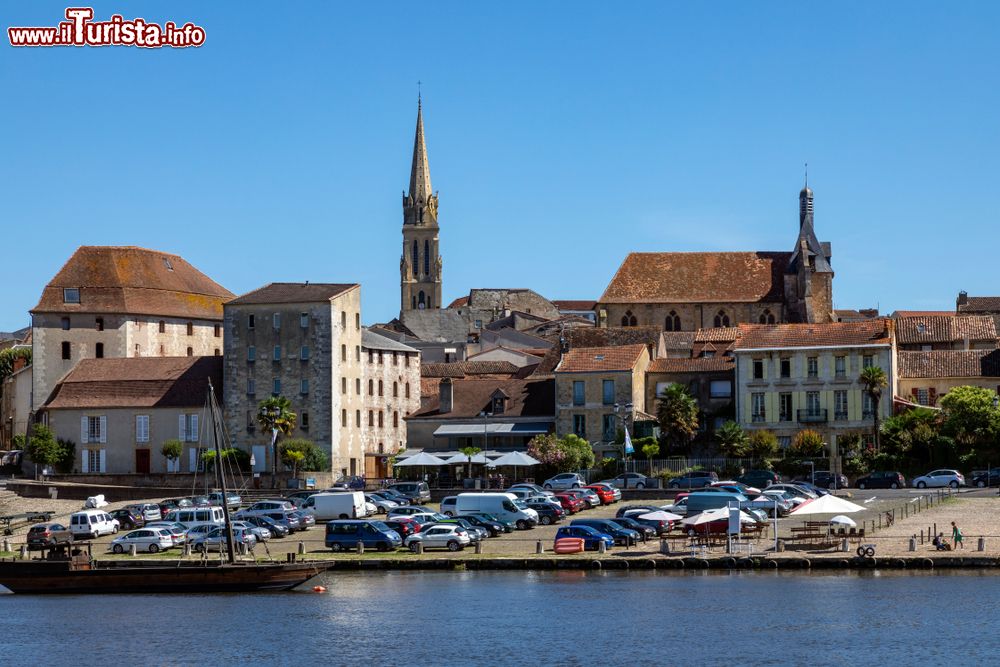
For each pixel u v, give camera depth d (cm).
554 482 13100
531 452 13975
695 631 7956
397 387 16950
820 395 14425
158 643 8056
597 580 9462
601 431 14675
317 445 15525
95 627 8512
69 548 10119
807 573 9444
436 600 8944
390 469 16038
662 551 10031
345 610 8750
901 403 14288
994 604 8331
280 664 7550
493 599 8925
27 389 18338
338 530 10575
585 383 14788
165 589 9500
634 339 17600
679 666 7306
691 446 14438
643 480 13050
